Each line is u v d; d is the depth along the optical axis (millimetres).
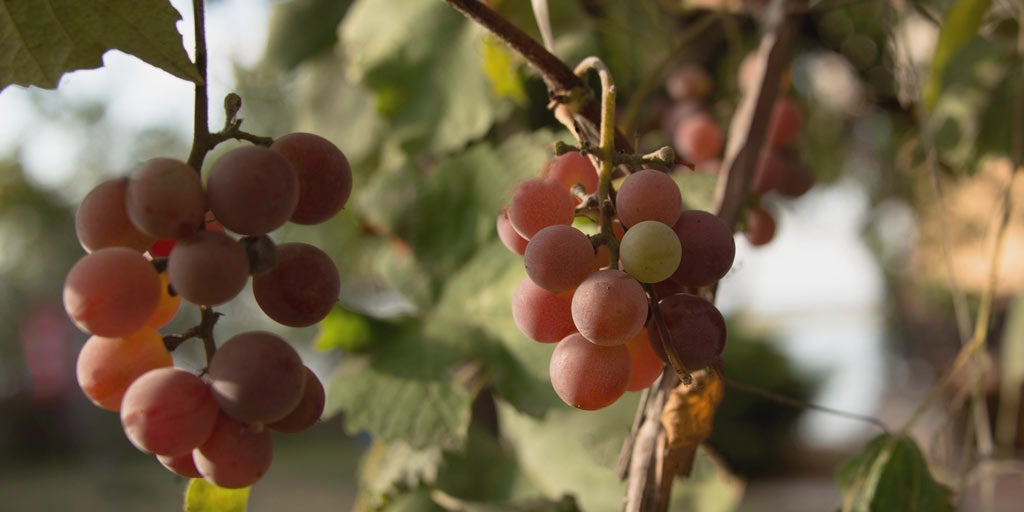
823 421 2777
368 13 643
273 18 763
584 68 391
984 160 767
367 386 542
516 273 563
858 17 794
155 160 321
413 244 589
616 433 604
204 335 340
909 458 478
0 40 355
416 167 607
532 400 531
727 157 480
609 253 344
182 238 321
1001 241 549
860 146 1032
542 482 647
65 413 3975
